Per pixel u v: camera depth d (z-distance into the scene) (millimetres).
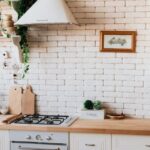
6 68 3756
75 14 3545
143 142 2939
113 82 3512
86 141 3035
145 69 3434
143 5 3387
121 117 3398
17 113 3736
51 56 3635
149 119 3416
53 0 3188
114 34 3459
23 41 3588
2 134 3189
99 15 3490
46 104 3691
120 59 3477
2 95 3801
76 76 3596
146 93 3449
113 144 2994
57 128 3049
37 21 3102
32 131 3115
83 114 3430
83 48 3553
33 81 3705
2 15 3691
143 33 3408
